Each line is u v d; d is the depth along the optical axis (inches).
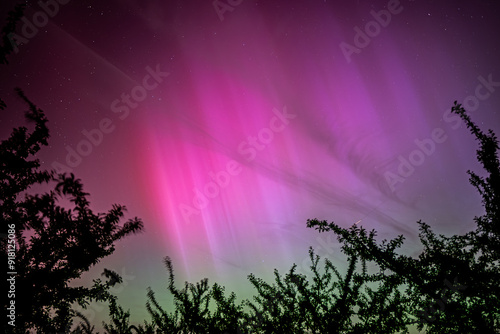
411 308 217.0
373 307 236.7
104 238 138.5
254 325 264.7
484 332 176.4
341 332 240.8
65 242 130.7
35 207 122.3
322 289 262.7
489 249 184.5
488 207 185.5
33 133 136.1
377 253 195.5
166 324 276.7
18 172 128.0
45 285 128.3
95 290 144.1
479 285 177.5
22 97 137.3
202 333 268.5
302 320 255.3
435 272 190.7
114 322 268.8
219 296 280.4
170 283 295.1
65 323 139.6
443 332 206.1
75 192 129.3
